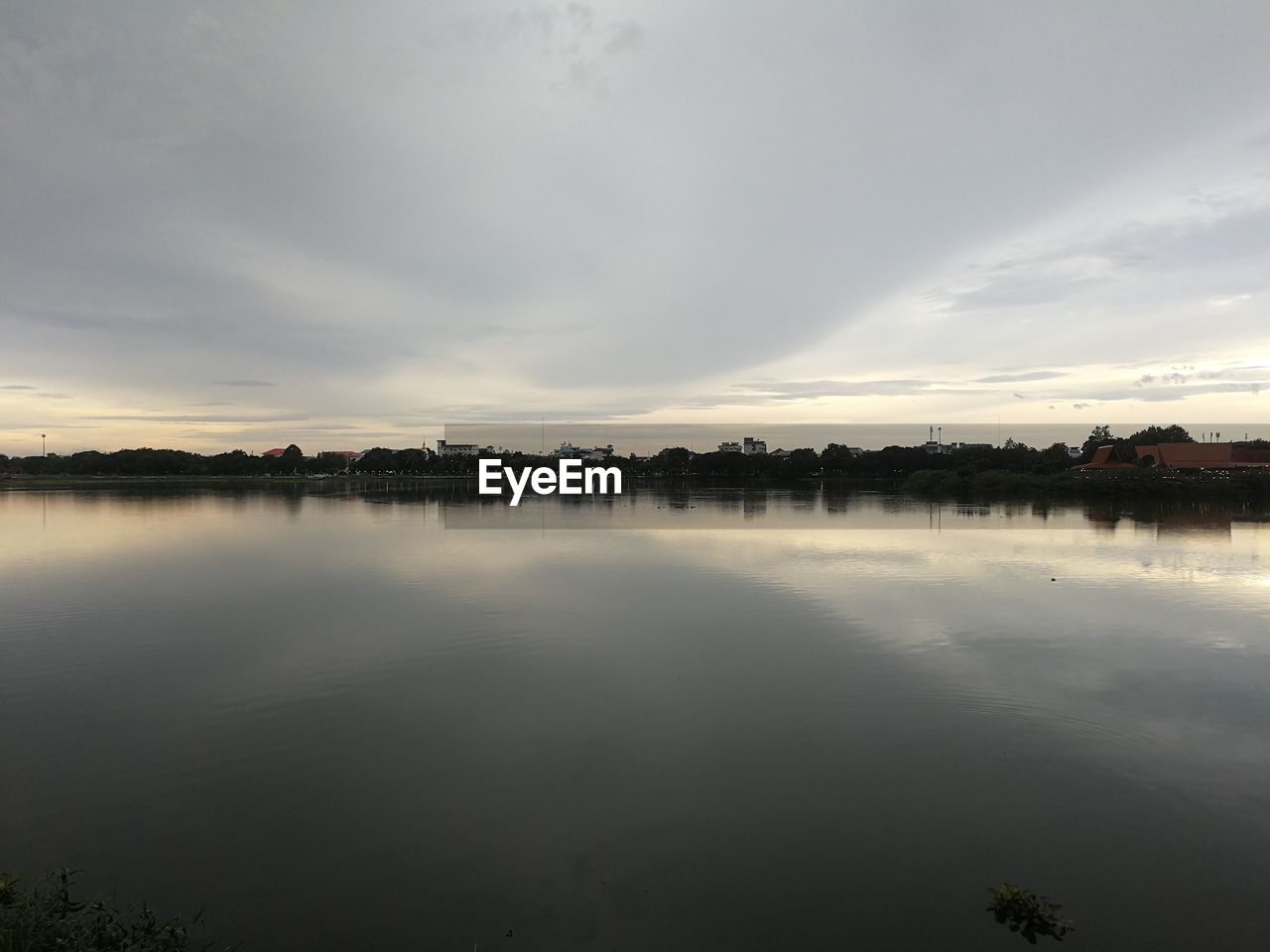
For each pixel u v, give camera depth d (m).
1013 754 10.13
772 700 12.21
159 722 11.41
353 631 16.75
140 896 7.08
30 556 28.62
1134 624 17.11
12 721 11.50
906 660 14.31
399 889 7.21
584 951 6.34
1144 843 7.97
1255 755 10.11
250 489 89.44
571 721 11.36
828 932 6.55
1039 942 6.41
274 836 8.16
